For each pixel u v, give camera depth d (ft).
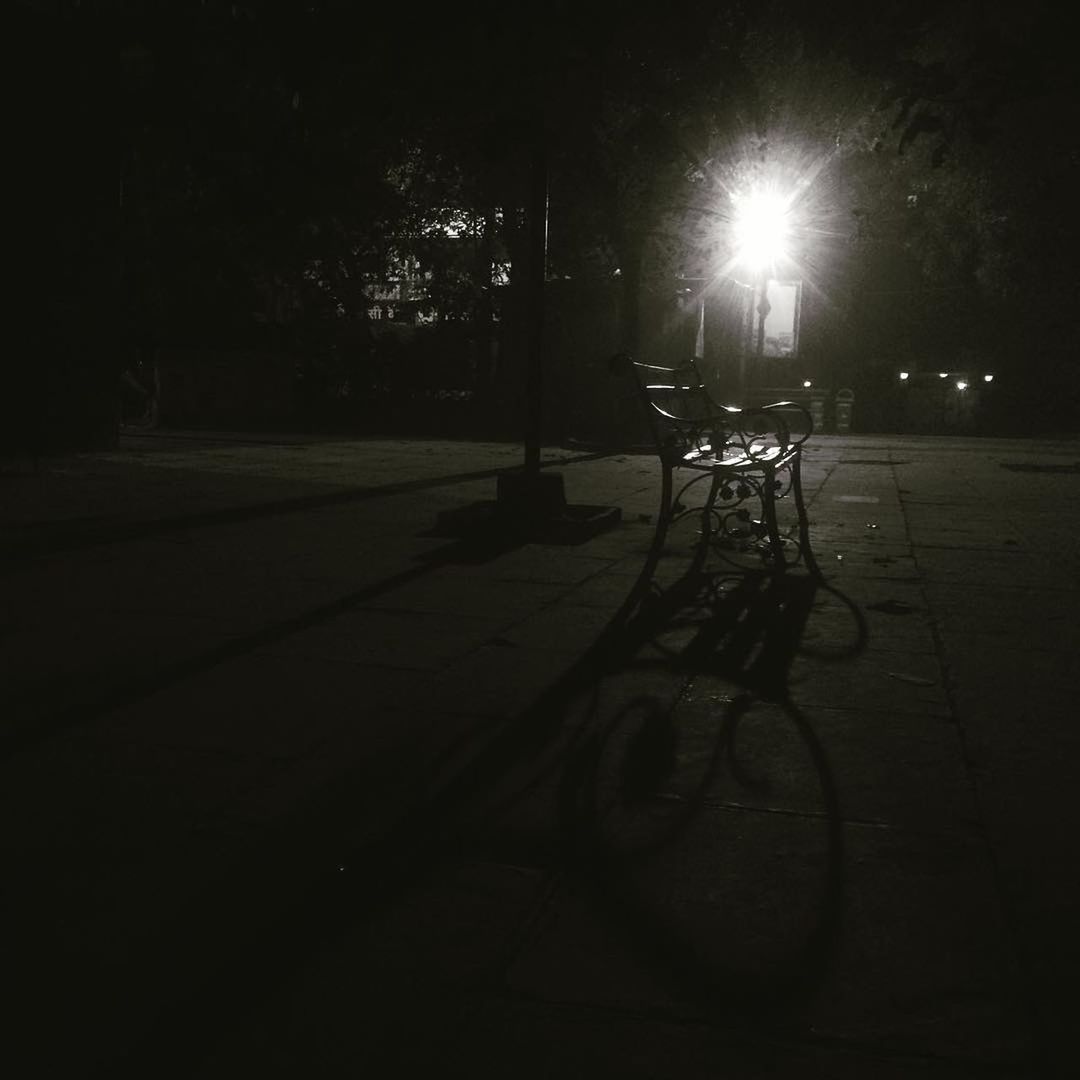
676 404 27.58
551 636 15.14
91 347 42.73
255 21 12.04
